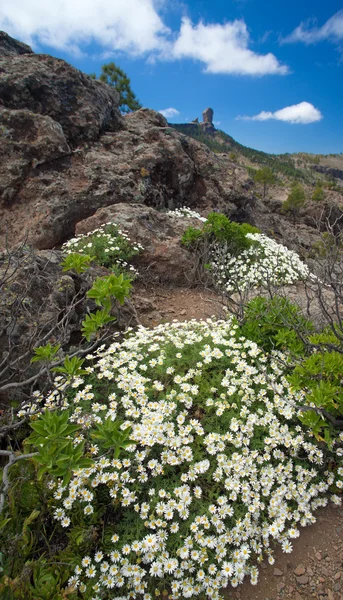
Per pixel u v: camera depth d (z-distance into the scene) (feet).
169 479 9.02
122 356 11.74
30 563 7.27
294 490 9.16
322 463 9.88
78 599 7.16
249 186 44.83
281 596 7.91
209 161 40.70
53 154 29.96
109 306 8.13
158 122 40.45
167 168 35.78
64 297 13.87
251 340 12.74
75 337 14.69
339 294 11.76
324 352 11.12
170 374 11.80
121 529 8.39
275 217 60.70
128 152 34.55
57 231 27.86
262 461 9.50
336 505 9.76
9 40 35.09
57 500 8.64
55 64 33.32
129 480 8.66
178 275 24.57
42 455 6.25
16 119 29.68
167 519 8.57
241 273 23.54
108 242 23.22
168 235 27.40
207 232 26.18
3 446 10.28
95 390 11.21
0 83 30.01
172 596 7.48
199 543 8.07
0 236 27.37
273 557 8.62
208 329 14.15
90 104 33.88
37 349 8.74
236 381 10.90
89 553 7.93
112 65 76.23
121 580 7.49
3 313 11.53
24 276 13.05
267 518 8.99
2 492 6.66
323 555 8.61
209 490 8.95
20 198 28.76
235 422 9.75
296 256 28.27
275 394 10.65
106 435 7.18
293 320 12.51
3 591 6.70
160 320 19.40
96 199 29.58
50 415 6.72
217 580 7.70
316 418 9.35
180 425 10.01
